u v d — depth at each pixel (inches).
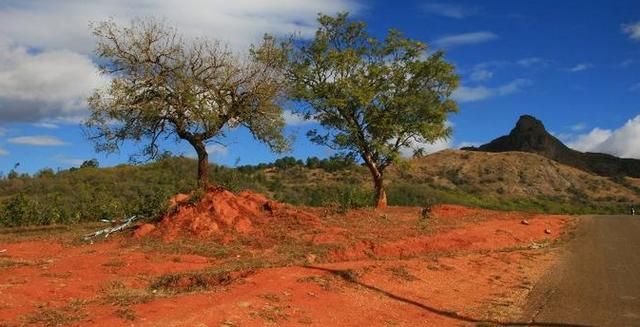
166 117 932.0
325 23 1137.4
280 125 1012.5
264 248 678.5
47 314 337.4
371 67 1119.0
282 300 392.8
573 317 417.1
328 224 797.2
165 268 546.6
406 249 682.8
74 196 1440.7
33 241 729.6
